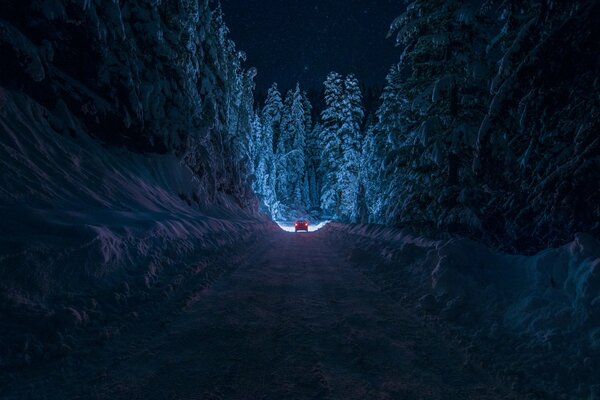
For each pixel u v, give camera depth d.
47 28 10.27
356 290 6.75
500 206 10.48
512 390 3.04
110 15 12.59
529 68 5.44
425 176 12.85
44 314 3.93
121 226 7.30
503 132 9.56
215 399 2.78
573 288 4.21
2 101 8.09
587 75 5.37
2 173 6.50
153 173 14.66
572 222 6.22
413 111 12.92
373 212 28.62
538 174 7.48
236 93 32.12
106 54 12.38
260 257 11.07
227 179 28.83
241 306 5.38
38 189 6.96
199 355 3.59
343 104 45.19
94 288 5.10
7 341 3.39
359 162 42.22
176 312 4.95
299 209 61.62
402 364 3.53
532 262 5.07
